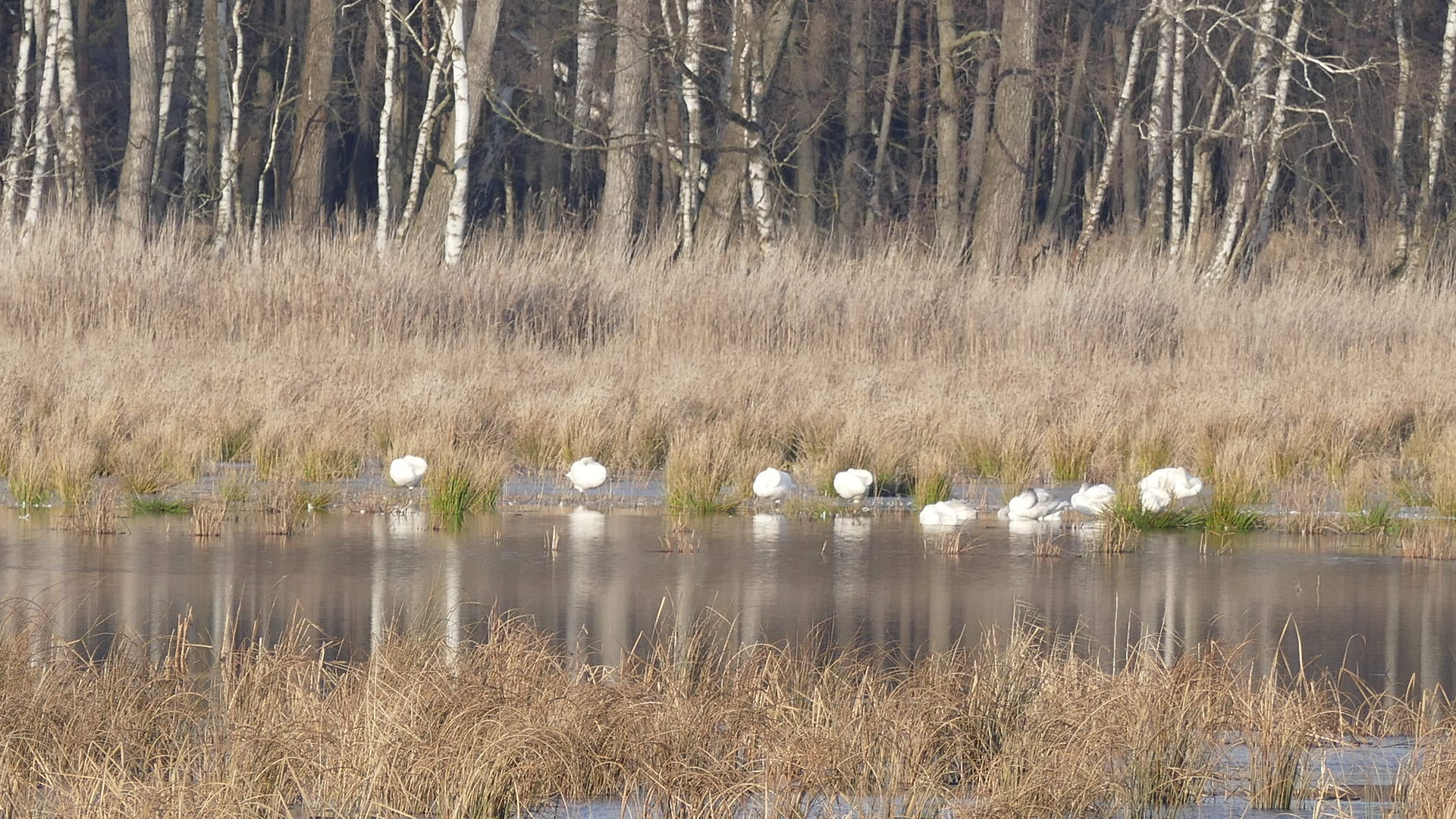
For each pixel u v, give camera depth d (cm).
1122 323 2478
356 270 2342
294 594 991
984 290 2527
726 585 1044
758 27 3206
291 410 1630
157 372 1834
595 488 1470
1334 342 2495
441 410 1630
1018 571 1110
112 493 1366
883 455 1537
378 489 1458
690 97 3177
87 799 587
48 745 635
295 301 2266
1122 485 1400
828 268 2573
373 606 957
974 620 939
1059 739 657
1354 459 1602
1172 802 645
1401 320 2666
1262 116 3903
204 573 1054
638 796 635
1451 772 626
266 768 614
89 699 668
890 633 902
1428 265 3941
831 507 1412
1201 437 1631
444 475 1364
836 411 1709
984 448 1638
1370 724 736
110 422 1541
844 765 633
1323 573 1116
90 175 3297
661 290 2422
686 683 724
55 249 2302
